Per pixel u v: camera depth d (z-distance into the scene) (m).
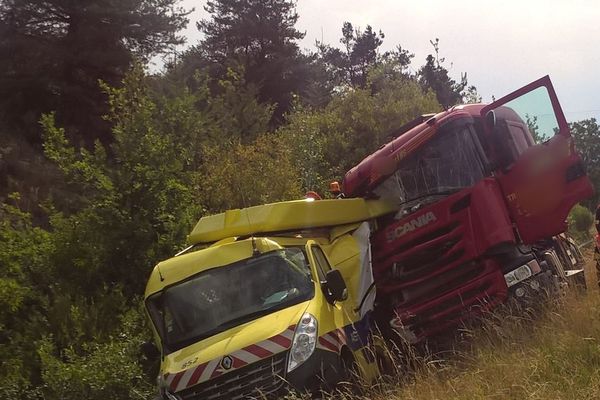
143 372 9.30
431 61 47.03
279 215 8.84
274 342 7.04
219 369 7.01
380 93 22.05
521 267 8.77
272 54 42.16
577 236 22.34
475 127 9.62
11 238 11.41
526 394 5.68
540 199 9.16
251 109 23.14
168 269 8.39
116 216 11.53
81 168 12.02
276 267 8.07
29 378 9.41
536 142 9.84
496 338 7.66
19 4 24.80
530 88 9.30
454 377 6.79
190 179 13.05
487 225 8.95
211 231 9.23
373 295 9.09
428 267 9.41
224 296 8.00
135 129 12.56
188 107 15.99
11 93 24.14
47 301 10.45
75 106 24.89
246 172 14.83
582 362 6.11
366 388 7.15
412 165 9.93
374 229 10.05
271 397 6.83
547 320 7.63
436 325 9.01
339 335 7.54
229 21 43.53
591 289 9.68
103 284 11.00
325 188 17.16
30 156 21.00
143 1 26.09
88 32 24.95
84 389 8.77
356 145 20.27
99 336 9.93
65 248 11.39
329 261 8.76
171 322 8.03
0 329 9.95
